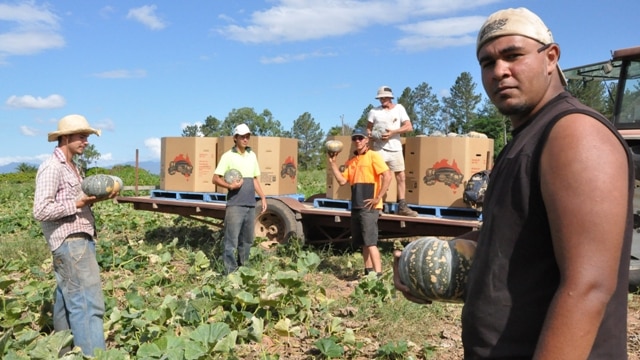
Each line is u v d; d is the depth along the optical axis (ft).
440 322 20.85
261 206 32.01
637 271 23.99
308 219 32.78
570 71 28.84
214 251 33.24
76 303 15.78
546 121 6.11
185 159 36.01
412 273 8.36
